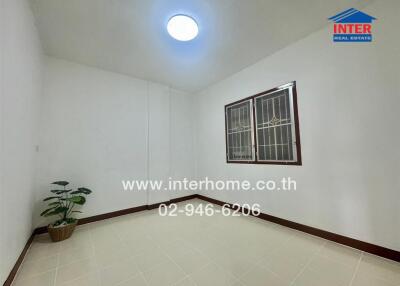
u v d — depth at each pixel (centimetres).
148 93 373
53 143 264
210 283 150
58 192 241
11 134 150
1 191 133
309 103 235
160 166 377
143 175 354
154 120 376
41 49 245
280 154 268
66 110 279
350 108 201
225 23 213
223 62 303
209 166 405
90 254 196
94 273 165
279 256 187
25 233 196
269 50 270
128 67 314
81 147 289
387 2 178
